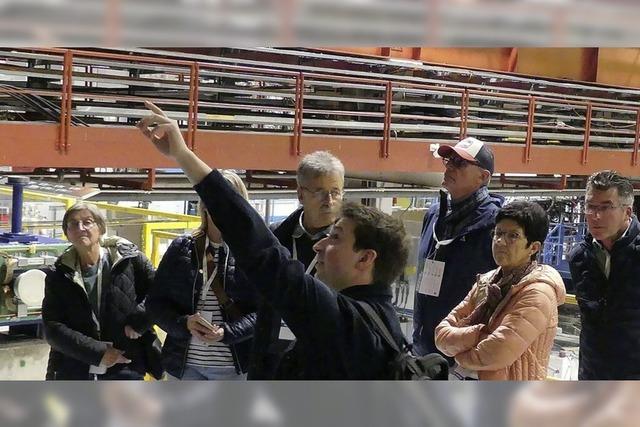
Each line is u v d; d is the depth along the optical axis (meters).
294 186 6.57
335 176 2.91
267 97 6.16
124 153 4.72
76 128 4.51
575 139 8.15
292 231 2.99
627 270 2.98
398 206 8.91
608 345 3.04
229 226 1.75
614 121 8.69
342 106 6.66
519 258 2.68
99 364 3.46
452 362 3.09
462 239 3.27
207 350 3.28
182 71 5.29
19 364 5.13
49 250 5.10
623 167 8.62
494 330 2.62
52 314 3.53
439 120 6.91
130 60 4.95
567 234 9.28
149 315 3.32
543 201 9.80
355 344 1.75
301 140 5.78
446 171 3.35
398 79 6.78
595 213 2.99
